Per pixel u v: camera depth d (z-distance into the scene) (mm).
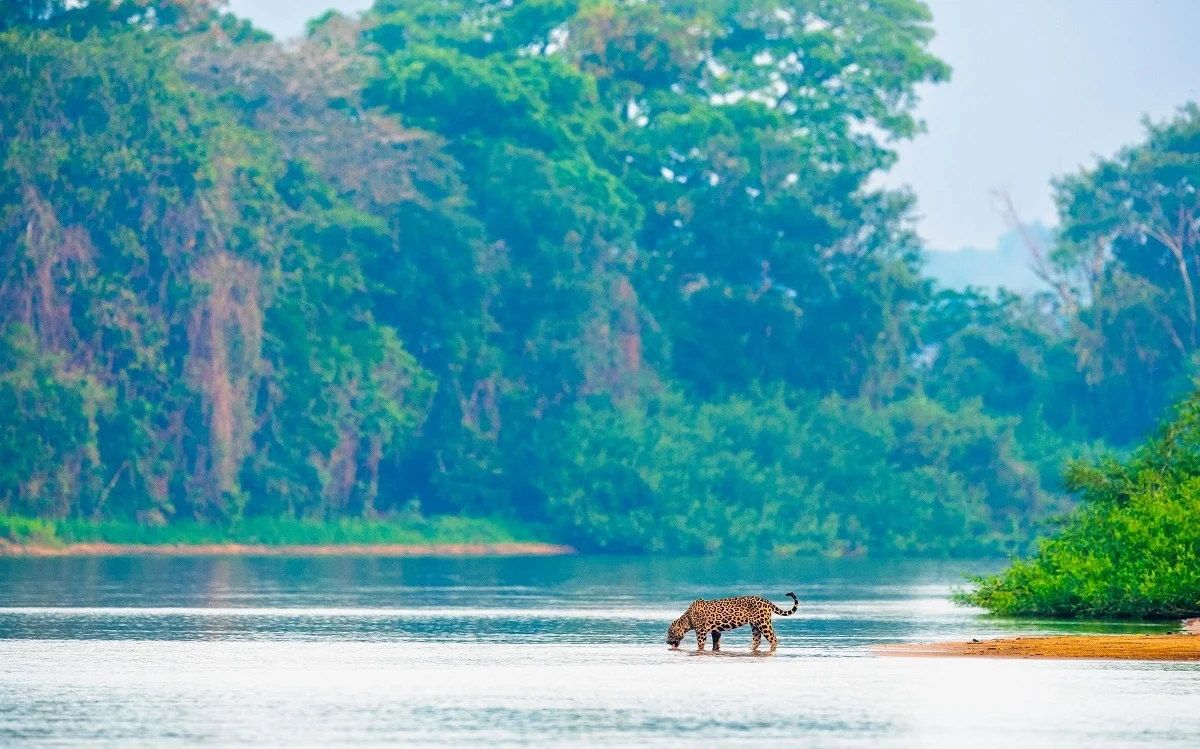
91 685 83062
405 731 68625
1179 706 75125
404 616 131875
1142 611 124500
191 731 68438
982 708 74562
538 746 65188
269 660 95125
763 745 65500
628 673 88750
